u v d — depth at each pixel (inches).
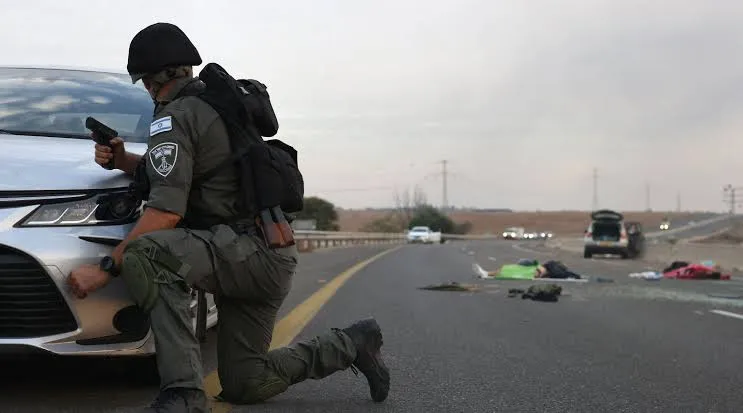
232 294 135.0
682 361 232.2
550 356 236.7
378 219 4156.0
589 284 530.0
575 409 171.8
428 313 337.4
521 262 597.9
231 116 133.0
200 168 131.6
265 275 134.3
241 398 148.4
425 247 1581.0
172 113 129.4
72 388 165.0
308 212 2672.2
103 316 136.6
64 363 187.6
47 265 132.4
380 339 162.2
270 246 132.3
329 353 154.5
